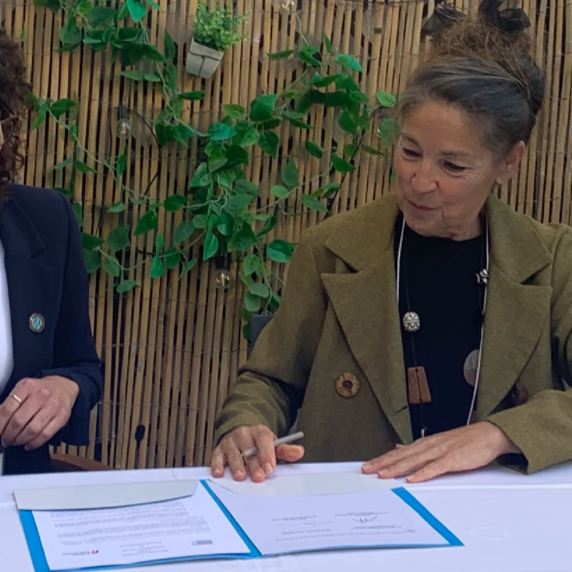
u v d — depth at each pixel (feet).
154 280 7.20
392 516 2.95
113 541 2.64
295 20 7.10
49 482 3.26
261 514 2.94
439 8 4.82
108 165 6.89
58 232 5.05
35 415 4.12
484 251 4.60
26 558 2.49
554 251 4.57
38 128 6.77
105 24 6.66
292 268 4.84
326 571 2.47
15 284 4.73
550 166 7.53
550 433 3.62
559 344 4.47
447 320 4.53
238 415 4.00
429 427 4.46
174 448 7.44
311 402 4.55
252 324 5.25
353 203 7.45
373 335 4.47
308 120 7.29
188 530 2.75
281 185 7.30
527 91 4.13
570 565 2.58
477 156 4.01
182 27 6.91
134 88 6.89
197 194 7.02
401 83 7.33
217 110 7.07
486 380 4.34
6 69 4.58
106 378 7.22
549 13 7.38
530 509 3.08
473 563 2.57
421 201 4.14
